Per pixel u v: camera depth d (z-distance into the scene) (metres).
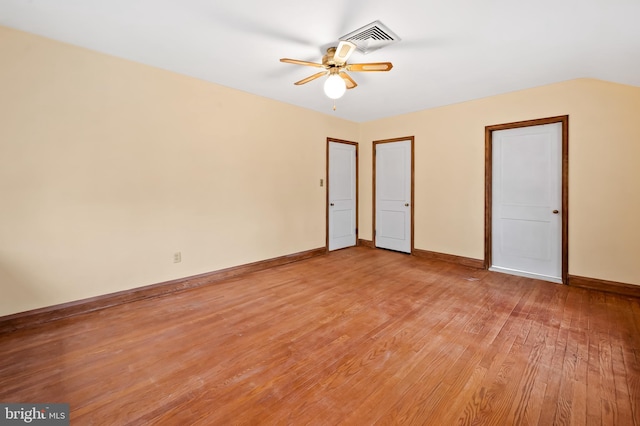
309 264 4.25
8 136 2.25
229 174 3.59
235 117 3.62
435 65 2.83
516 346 2.06
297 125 4.36
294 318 2.50
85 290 2.62
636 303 2.79
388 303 2.81
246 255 3.81
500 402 1.53
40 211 2.39
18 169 2.29
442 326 2.35
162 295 3.04
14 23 2.17
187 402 1.53
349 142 5.23
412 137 4.67
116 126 2.74
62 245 2.50
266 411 1.47
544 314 2.57
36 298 2.39
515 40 2.33
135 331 2.27
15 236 2.30
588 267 3.21
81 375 1.74
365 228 5.45
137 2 1.91
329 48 2.51
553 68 2.88
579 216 3.24
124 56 2.71
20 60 2.28
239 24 2.17
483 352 1.99
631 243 2.97
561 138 3.37
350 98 3.92
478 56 2.63
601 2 1.80
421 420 1.41
